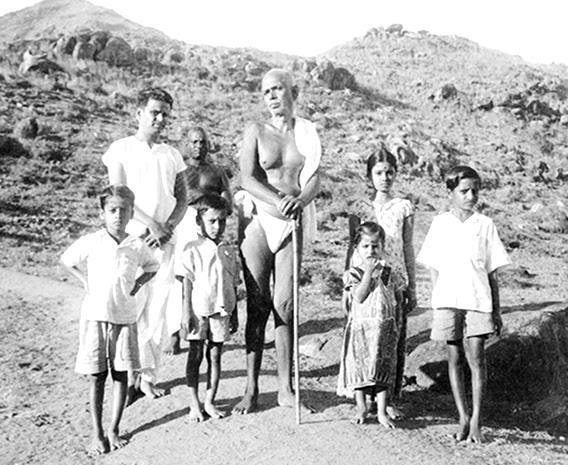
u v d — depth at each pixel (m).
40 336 8.68
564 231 24.66
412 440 5.16
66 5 64.12
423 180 28.08
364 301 5.48
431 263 5.62
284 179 5.78
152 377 6.30
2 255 13.37
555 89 46.66
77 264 5.47
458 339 5.55
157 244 6.24
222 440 5.22
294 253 5.49
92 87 29.53
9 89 26.75
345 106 37.00
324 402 5.91
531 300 11.19
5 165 19.55
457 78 48.03
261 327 5.74
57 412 6.38
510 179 31.09
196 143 7.53
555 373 7.10
